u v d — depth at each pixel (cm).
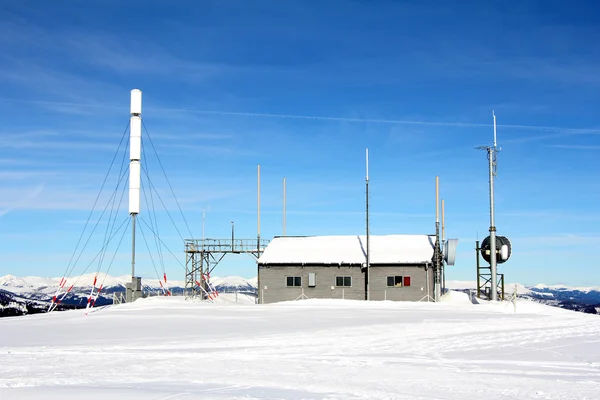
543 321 3316
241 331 2788
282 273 5522
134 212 5016
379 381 1634
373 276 5334
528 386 1577
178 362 1922
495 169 4966
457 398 1424
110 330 2864
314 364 1911
